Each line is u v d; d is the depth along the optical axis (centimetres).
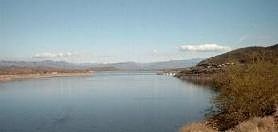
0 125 4091
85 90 9894
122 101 6588
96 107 5753
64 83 14250
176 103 5997
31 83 14500
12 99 7412
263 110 2909
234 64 3133
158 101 6397
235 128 2525
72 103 6456
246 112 2902
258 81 2889
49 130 3756
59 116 4794
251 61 3197
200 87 9938
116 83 13650
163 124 3934
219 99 3128
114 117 4588
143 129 3703
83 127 3909
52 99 7325
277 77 2948
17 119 4547
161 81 14612
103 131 3666
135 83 13275
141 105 5844
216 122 3269
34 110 5488
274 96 2875
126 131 3628
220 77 3194
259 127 2248
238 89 2917
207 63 18362
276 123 2311
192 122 3628
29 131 3716
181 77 18238
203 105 5606
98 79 18662
